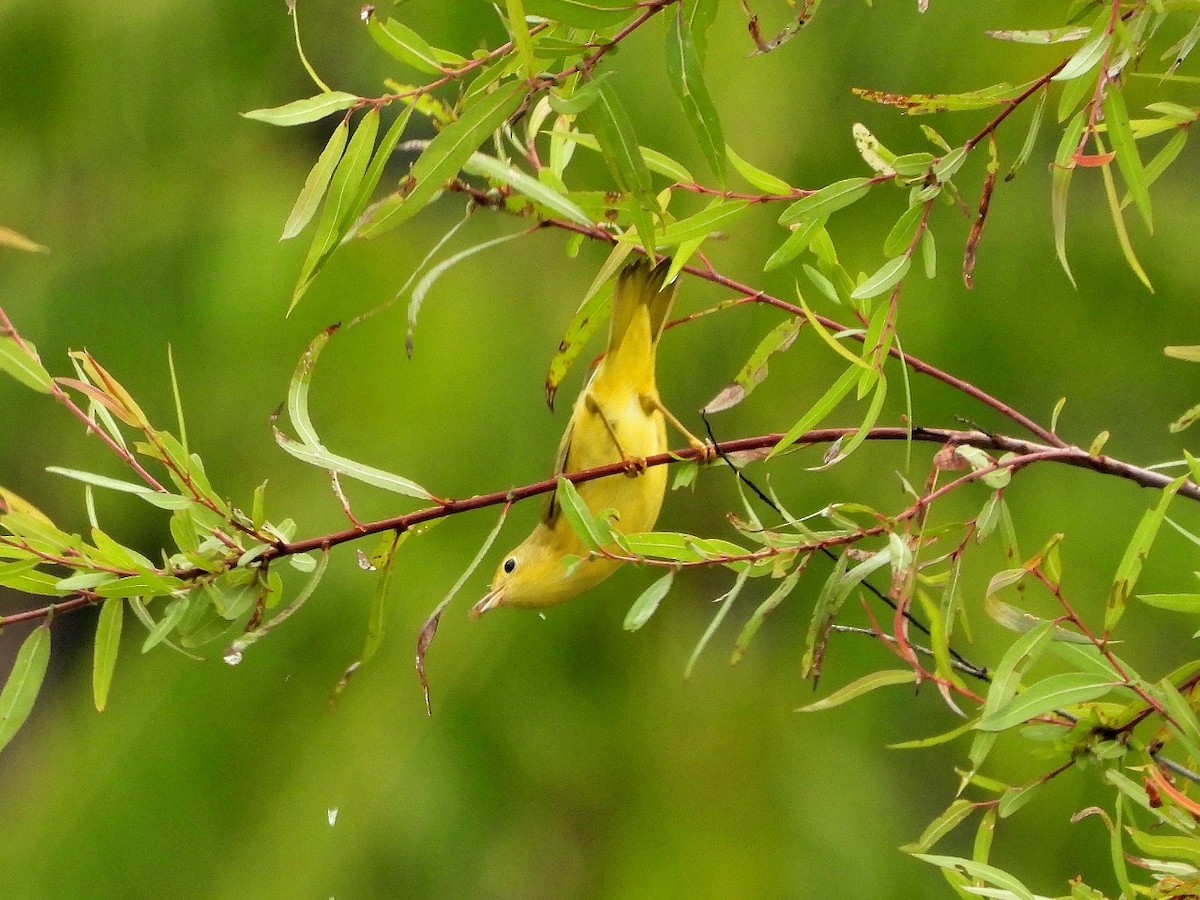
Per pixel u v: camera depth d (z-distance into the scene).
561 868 10.17
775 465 10.53
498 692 10.33
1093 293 10.77
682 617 10.84
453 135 4.30
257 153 11.57
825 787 10.29
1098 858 10.04
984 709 4.59
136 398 10.86
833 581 4.83
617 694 10.58
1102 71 4.37
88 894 9.82
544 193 4.80
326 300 10.52
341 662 10.23
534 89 4.24
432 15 9.96
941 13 10.51
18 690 4.84
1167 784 4.62
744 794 10.28
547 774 10.30
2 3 11.31
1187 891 4.61
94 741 10.43
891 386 10.58
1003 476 4.88
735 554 4.94
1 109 11.48
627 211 4.99
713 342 10.37
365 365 10.35
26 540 4.76
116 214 11.42
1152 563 10.14
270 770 10.12
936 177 4.68
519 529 10.18
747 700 10.61
